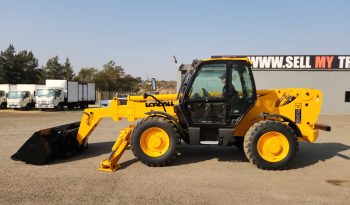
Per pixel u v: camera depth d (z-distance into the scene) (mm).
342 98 26016
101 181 5660
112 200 4730
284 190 5254
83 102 34344
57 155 7148
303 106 7195
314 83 26297
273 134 6539
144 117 7445
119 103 7645
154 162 6621
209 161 7219
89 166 6715
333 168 6719
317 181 5770
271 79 26781
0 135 11555
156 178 5859
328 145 9672
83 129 7742
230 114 6910
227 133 6816
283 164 6461
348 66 25656
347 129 14383
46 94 28422
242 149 8352
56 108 29312
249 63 6879
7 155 7801
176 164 6922
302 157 7801
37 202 4637
